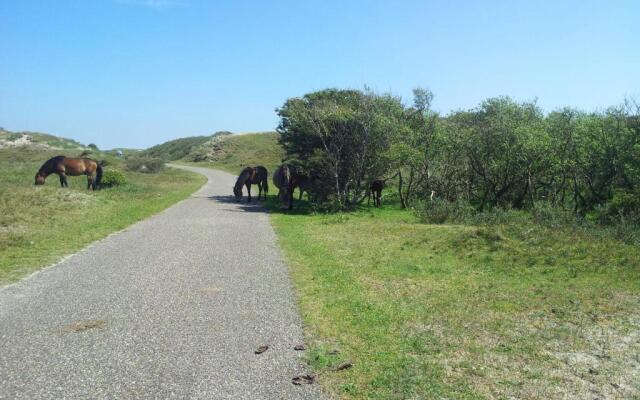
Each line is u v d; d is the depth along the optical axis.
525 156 21.27
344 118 21.16
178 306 6.84
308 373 4.74
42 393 4.29
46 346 5.35
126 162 55.59
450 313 6.64
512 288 7.98
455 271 9.22
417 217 18.08
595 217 17.81
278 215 18.77
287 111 25.75
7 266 9.03
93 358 5.04
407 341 5.59
